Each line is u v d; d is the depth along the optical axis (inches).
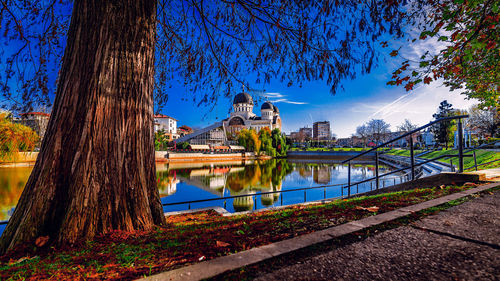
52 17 174.9
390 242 66.8
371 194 247.3
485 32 112.5
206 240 80.7
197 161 2359.7
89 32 116.7
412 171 207.6
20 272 66.8
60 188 107.0
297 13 163.0
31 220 102.2
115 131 118.6
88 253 84.7
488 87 273.9
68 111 111.9
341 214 104.7
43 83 162.6
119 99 120.6
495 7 100.3
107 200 113.3
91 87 113.3
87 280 56.9
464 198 117.3
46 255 89.2
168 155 2194.9
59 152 109.0
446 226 78.1
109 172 115.4
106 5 118.7
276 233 81.7
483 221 81.8
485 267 50.6
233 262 55.4
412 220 85.7
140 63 130.0
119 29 121.0
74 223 102.2
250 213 215.9
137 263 65.1
